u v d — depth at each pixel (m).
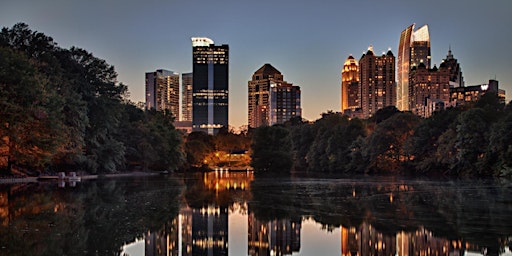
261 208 45.88
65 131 84.88
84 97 103.56
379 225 35.56
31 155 78.06
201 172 158.62
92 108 105.12
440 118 112.31
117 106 112.62
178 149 145.00
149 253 27.19
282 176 114.31
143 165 137.12
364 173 126.69
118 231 32.91
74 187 69.50
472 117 94.88
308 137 160.00
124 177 105.81
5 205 45.28
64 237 30.25
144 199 53.19
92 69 109.94
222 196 57.75
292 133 165.25
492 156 89.69
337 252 28.09
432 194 58.03
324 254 27.72
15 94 71.94
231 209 45.16
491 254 26.64
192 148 182.88
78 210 42.38
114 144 110.00
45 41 98.12
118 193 60.28
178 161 144.88
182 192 63.34
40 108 74.88
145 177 107.75
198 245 29.77
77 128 90.94
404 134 120.69
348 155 131.12
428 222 36.44
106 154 109.00
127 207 45.41
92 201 49.84
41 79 78.12
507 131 85.75
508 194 57.03
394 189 66.94
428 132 110.56
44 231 31.97
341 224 36.53
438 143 107.88
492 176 91.38
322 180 93.06
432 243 29.42
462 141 95.38
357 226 35.50
